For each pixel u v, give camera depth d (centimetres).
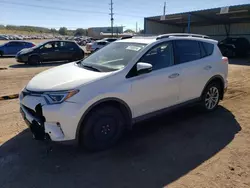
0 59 1691
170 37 412
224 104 557
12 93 652
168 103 404
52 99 297
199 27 3116
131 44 401
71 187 261
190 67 425
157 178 277
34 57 1348
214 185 264
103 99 315
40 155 324
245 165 303
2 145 350
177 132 402
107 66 364
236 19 2459
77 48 1488
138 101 356
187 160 315
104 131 332
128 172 288
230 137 383
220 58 492
